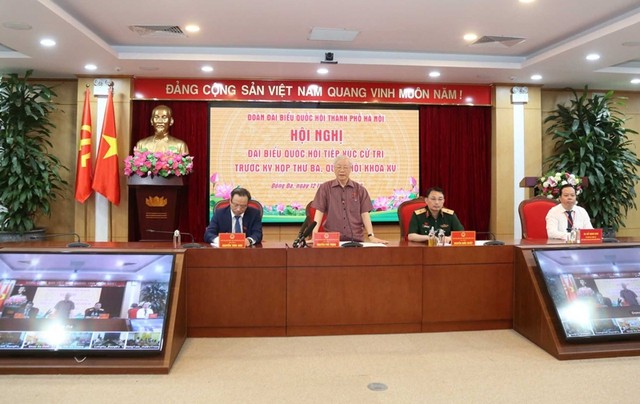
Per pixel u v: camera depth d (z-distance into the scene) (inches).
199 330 122.9
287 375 100.3
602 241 138.6
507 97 233.6
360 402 88.0
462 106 235.8
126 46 191.2
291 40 185.5
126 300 105.0
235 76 218.4
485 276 130.6
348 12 155.6
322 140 229.6
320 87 226.8
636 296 117.7
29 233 201.6
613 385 95.6
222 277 122.9
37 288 105.0
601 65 199.5
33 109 203.3
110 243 130.2
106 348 100.3
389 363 107.3
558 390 93.2
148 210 196.2
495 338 124.5
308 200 229.3
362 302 126.0
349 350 115.2
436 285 128.7
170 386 94.5
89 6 151.0
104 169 208.8
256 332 123.7
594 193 219.6
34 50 178.9
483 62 203.5
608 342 113.1
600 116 227.0
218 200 225.1
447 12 155.6
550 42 187.2
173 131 222.8
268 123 227.5
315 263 124.6
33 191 198.2
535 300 120.0
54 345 99.7
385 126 232.4
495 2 147.6
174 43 189.0
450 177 235.5
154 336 102.1
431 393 91.7
